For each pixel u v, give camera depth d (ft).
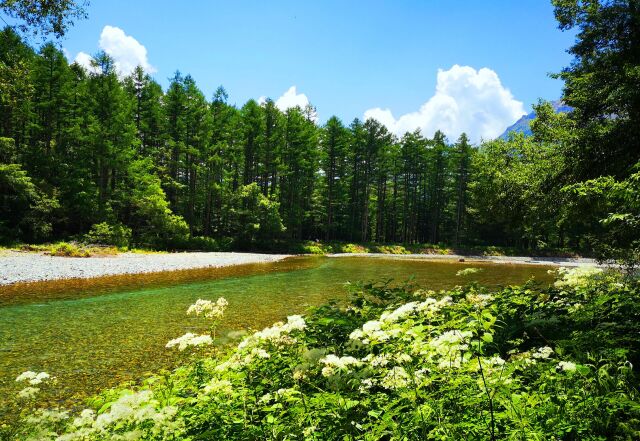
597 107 27.48
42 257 71.10
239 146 157.79
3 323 32.32
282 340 12.48
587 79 27.63
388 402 9.06
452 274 75.56
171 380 12.71
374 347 11.33
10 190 90.74
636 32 25.57
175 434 8.58
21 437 9.05
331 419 8.28
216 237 141.90
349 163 197.16
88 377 21.27
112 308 38.32
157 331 30.19
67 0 32.94
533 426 7.45
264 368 11.84
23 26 33.14
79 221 104.63
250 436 8.64
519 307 17.29
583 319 14.55
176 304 40.42
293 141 169.68
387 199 218.79
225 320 33.53
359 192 206.08
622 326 12.80
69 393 19.17
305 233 196.24
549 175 31.53
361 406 9.04
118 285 52.29
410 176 214.90
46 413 9.48
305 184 180.45
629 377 9.51
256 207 137.59
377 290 20.43
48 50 107.96
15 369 22.36
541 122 34.30
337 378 9.41
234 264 86.48
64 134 113.50
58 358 24.23
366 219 189.57
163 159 147.84
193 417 9.85
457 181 200.54
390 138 198.90
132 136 118.01
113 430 8.50
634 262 21.22
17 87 47.09
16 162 100.68
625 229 20.65
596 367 9.78
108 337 28.60
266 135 163.53
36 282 51.55
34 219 88.69
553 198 31.42
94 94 115.44
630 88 23.70
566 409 7.92
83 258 75.15
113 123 115.65
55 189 98.37
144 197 112.78
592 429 7.61
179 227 116.37
